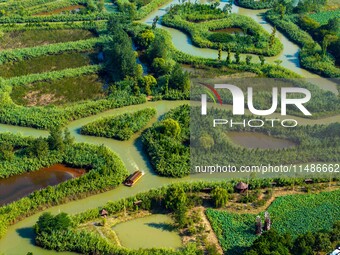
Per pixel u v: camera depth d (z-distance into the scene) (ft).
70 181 201.57
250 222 181.98
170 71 287.89
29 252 165.17
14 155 220.43
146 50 321.11
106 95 276.00
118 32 321.11
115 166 211.00
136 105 264.52
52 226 176.55
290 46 337.31
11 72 300.20
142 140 231.09
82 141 234.79
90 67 298.56
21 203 191.21
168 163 212.84
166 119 233.55
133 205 191.11
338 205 190.08
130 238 178.81
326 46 312.50
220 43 329.31
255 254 157.79
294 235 175.11
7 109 254.47
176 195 187.42
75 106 257.14
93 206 195.62
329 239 166.81
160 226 183.83
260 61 310.86
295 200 193.16
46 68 305.32
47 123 244.22
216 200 189.06
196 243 173.68
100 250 169.99
